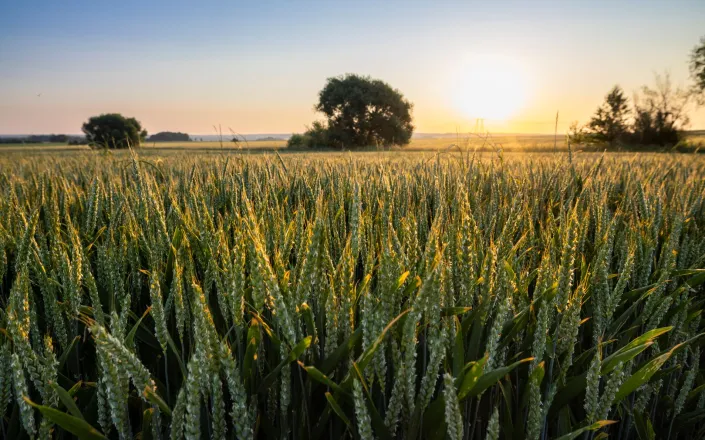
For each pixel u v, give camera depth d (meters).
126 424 1.21
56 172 5.93
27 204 3.69
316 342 1.56
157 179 5.34
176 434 1.15
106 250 2.19
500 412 1.71
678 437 2.32
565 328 1.60
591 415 1.46
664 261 2.37
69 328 1.99
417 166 5.52
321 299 1.67
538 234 2.87
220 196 3.55
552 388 1.52
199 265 2.37
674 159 7.74
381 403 1.56
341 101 65.69
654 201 3.08
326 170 4.65
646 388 1.89
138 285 2.33
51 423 1.21
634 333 2.18
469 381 1.23
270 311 1.78
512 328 1.65
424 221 2.52
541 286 1.74
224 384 1.60
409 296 1.62
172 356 1.95
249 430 1.23
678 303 2.18
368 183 3.78
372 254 1.91
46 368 1.40
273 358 1.69
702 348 2.59
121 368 1.18
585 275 1.99
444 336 1.27
